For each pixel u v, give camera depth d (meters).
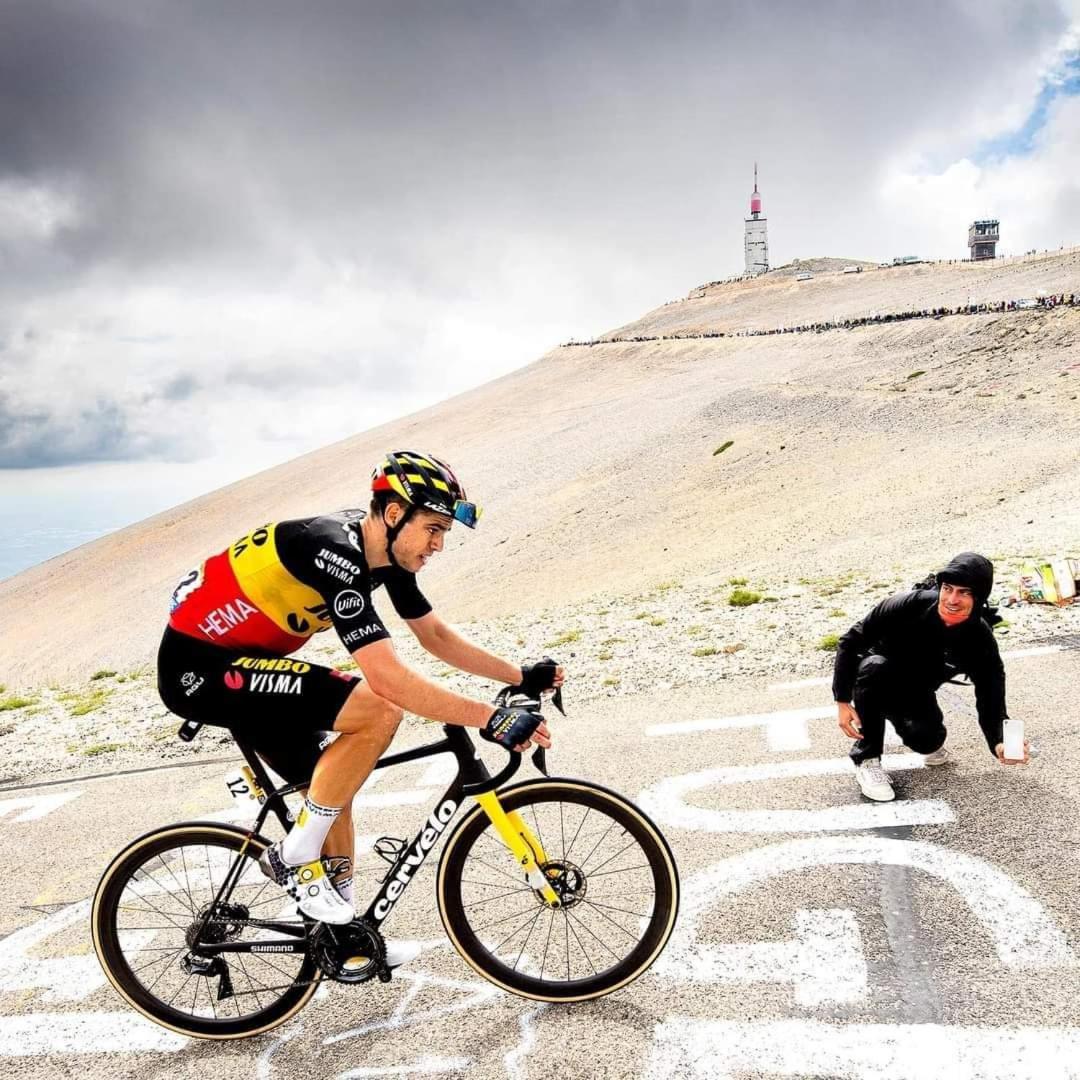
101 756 6.78
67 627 80.56
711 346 136.62
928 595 3.87
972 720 4.93
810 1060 2.53
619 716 5.96
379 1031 2.86
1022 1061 2.44
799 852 3.70
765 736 5.14
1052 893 3.20
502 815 2.73
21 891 4.30
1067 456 34.47
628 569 44.72
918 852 3.58
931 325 91.69
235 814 4.97
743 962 3.01
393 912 3.56
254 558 2.50
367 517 2.57
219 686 2.62
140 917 3.55
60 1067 2.88
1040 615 7.03
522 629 11.07
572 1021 2.81
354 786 2.57
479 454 102.06
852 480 45.31
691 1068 2.55
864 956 2.97
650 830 2.74
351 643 2.41
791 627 8.05
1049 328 68.88
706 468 61.19
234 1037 2.90
